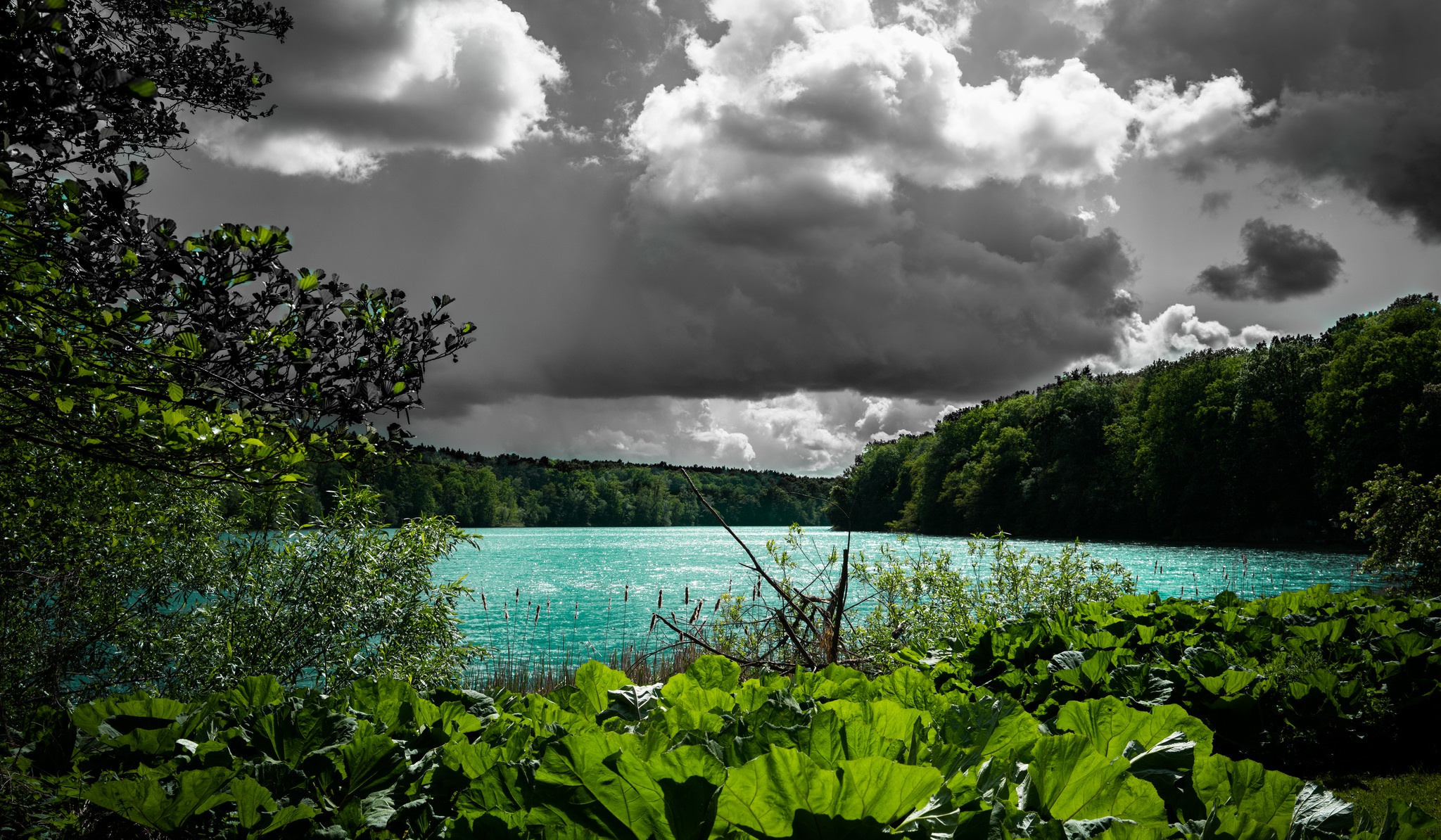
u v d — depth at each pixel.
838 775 1.36
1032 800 1.60
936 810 1.38
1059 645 5.27
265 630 6.43
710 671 2.88
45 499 5.18
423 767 2.04
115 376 3.08
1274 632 6.30
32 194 2.67
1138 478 68.50
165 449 3.14
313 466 3.64
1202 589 27.09
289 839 1.81
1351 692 5.43
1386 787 5.05
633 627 21.31
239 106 4.92
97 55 2.84
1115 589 8.54
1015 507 76.06
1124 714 2.04
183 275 2.84
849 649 7.45
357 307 3.40
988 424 85.06
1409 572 12.89
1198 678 5.21
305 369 3.15
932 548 8.91
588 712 2.61
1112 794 1.57
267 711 2.33
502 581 39.16
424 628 7.13
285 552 6.66
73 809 2.21
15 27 2.25
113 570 5.80
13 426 3.18
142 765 2.10
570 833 1.42
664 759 1.34
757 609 9.21
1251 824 1.53
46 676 5.51
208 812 1.91
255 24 4.92
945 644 6.55
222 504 6.38
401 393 3.39
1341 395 52.00
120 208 2.69
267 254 3.08
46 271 2.79
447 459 109.44
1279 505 57.78
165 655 6.12
